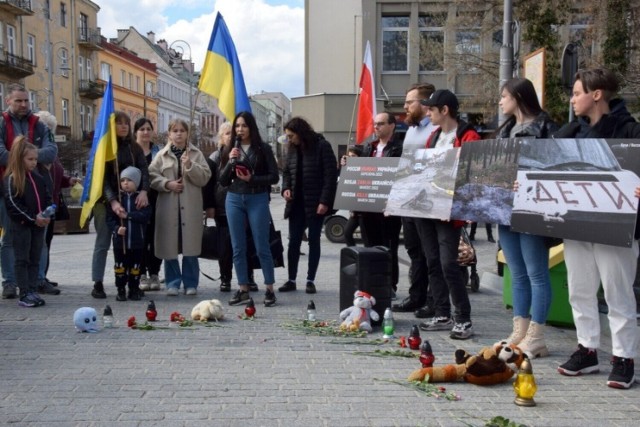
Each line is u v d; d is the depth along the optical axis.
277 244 7.92
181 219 7.54
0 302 7.16
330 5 28.42
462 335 5.67
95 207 7.45
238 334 5.81
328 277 9.41
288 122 7.85
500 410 3.97
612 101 4.61
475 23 20.03
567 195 4.44
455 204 5.32
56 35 50.97
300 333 5.87
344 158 7.88
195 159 7.62
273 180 7.07
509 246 5.23
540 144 4.66
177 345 5.41
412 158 6.01
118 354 5.12
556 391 4.34
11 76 44.09
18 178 6.73
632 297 4.42
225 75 7.48
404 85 27.62
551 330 6.16
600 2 15.11
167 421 3.72
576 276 4.64
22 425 3.64
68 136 45.97
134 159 7.38
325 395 4.21
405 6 27.12
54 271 9.82
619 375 4.41
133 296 7.39
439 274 6.02
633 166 4.16
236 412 3.88
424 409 3.97
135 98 67.12
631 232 4.09
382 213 7.40
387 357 5.12
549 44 17.14
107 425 3.65
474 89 21.33
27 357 5.01
